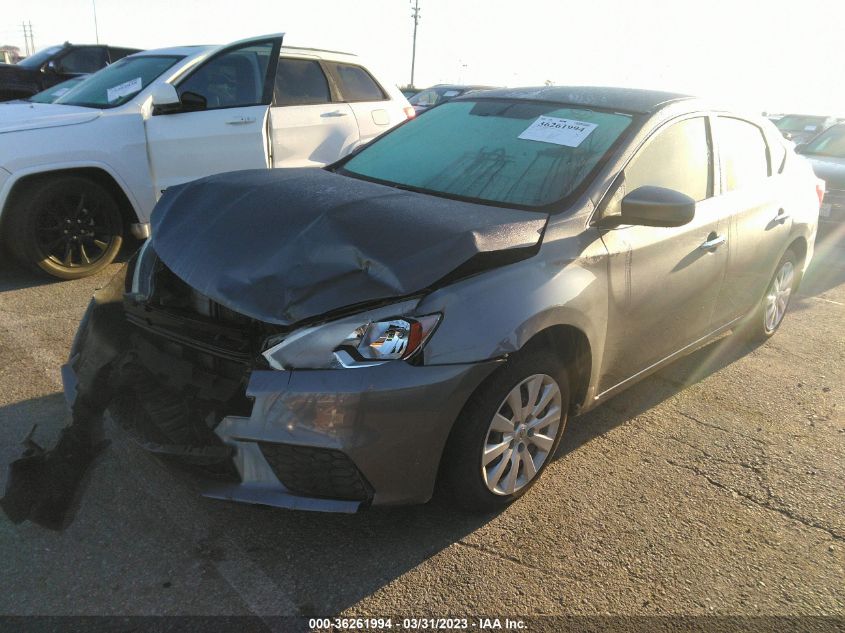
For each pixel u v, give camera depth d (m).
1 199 4.80
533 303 2.59
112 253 5.50
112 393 2.71
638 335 3.30
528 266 2.68
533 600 2.39
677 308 3.53
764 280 4.46
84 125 5.15
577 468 3.24
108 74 6.16
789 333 5.38
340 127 6.56
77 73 12.04
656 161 3.38
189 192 3.12
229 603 2.28
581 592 2.45
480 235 2.52
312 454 2.31
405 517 2.78
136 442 2.54
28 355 3.93
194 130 5.62
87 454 2.82
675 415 3.87
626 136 3.27
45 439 3.07
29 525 2.54
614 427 3.67
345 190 2.95
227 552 2.51
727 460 3.42
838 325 5.68
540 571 2.54
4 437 3.07
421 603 2.34
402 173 3.44
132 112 5.37
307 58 6.48
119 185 5.32
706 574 2.59
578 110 3.53
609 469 3.25
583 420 3.71
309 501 2.35
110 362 2.80
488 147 3.44
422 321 2.36
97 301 3.04
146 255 2.96
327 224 2.57
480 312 2.46
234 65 6.00
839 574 2.65
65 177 5.09
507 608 2.35
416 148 3.62
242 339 2.43
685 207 2.84
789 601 2.49
